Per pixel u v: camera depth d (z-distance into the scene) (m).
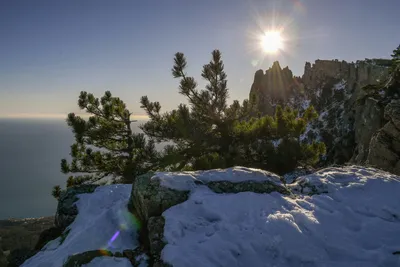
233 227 5.29
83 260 4.94
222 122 14.36
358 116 38.28
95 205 8.29
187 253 4.62
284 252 4.82
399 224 5.61
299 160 14.29
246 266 4.57
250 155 14.12
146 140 13.30
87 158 13.16
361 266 4.60
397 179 7.21
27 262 6.46
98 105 14.04
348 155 47.03
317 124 79.75
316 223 5.44
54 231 8.18
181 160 14.12
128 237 6.11
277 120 14.65
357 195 6.56
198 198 6.21
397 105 17.27
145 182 6.94
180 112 12.89
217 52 13.05
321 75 108.25
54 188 12.79
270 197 6.34
